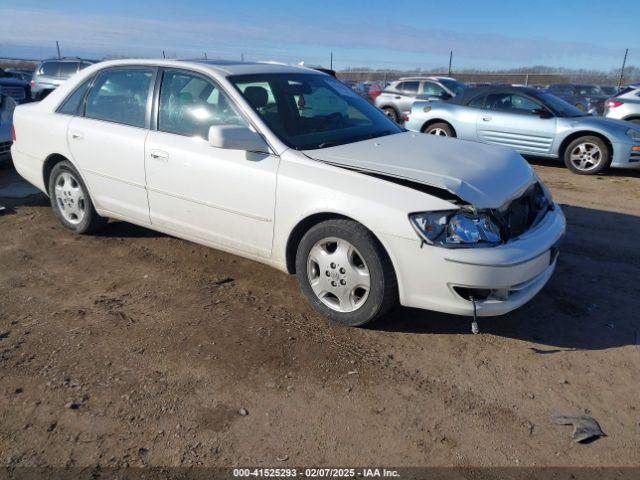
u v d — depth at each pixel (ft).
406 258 10.27
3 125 24.95
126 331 11.51
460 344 11.09
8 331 11.48
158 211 14.24
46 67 57.06
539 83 94.07
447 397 9.46
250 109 12.42
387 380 9.92
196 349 10.84
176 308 12.53
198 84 13.37
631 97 38.32
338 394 9.52
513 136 29.68
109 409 9.10
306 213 11.26
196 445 8.33
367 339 11.25
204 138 13.00
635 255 15.84
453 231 9.98
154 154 13.69
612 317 12.18
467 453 8.20
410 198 10.28
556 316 12.21
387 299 10.89
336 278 11.35
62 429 8.64
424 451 8.23
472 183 10.60
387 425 8.78
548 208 12.67
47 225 18.15
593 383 9.86
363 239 10.68
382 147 12.39
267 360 10.49
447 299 10.27
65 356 10.59
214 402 9.30
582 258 15.57
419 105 33.42
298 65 16.83
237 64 14.34
